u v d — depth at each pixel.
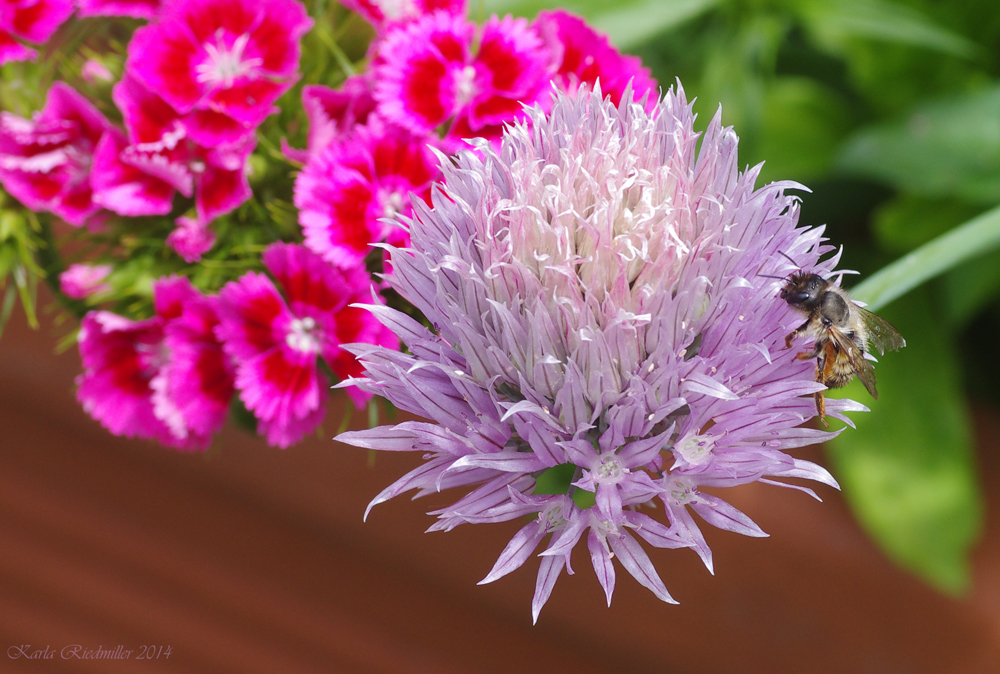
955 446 0.38
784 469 0.30
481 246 0.30
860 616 0.38
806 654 0.38
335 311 0.32
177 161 0.32
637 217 0.30
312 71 0.33
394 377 0.30
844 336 0.32
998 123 0.38
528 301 0.30
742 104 0.38
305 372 0.33
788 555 0.38
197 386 0.33
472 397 0.30
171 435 0.34
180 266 0.33
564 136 0.30
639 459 0.30
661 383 0.30
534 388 0.30
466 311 0.30
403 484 0.30
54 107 0.33
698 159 0.30
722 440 0.30
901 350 0.39
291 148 0.33
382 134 0.33
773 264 0.30
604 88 0.33
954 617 0.37
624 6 0.36
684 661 0.39
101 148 0.33
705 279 0.29
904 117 0.38
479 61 0.33
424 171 0.33
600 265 0.29
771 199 0.30
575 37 0.33
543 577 0.30
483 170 0.30
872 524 0.38
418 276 0.30
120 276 0.33
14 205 0.33
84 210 0.33
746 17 0.38
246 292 0.32
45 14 0.33
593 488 0.30
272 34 0.33
